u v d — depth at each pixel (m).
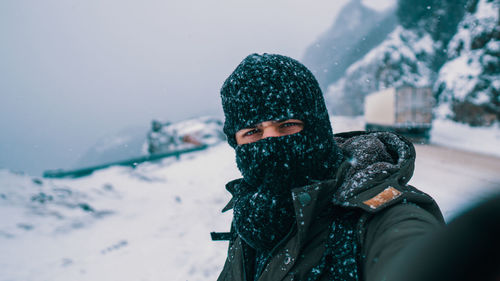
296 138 0.97
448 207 4.42
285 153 0.96
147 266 3.71
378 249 0.56
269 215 0.90
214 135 20.36
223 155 13.68
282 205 0.90
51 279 3.46
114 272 3.61
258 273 0.88
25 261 3.76
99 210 5.69
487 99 18.22
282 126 1.02
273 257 0.81
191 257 3.88
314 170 0.98
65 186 6.59
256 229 0.90
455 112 20.42
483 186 5.51
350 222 0.70
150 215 5.73
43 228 4.69
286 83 0.97
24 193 5.67
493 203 0.22
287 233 0.88
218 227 4.95
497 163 8.57
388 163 0.77
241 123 1.03
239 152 1.06
